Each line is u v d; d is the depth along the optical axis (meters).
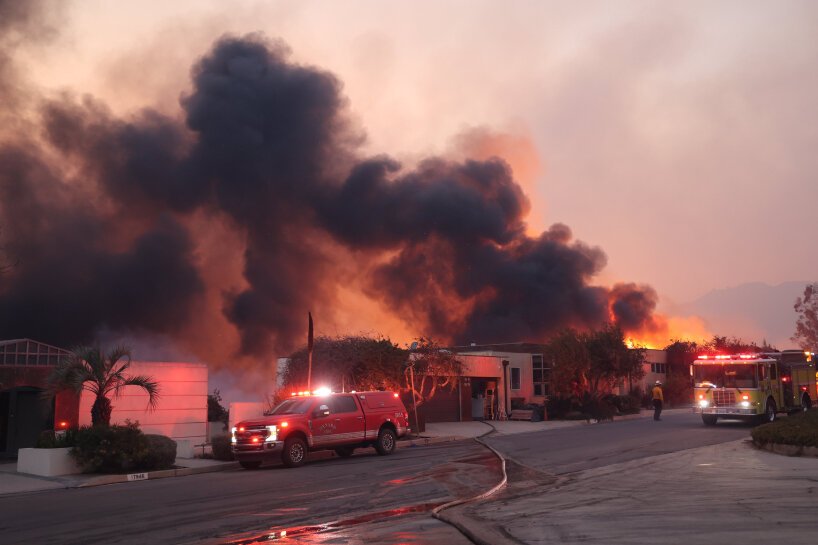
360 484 13.90
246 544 8.62
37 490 15.16
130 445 17.41
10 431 21.05
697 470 14.22
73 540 9.19
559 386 35.88
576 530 8.35
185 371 23.73
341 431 19.23
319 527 9.62
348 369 26.44
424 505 11.32
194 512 11.11
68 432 17.73
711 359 26.47
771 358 27.05
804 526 8.12
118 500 12.73
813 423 17.98
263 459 18.05
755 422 28.03
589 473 14.66
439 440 24.98
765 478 12.63
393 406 20.95
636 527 8.43
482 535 8.16
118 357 18.89
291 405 19.27
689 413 38.25
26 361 21.12
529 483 13.45
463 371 32.97
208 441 24.39
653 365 49.88
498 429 29.42
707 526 8.32
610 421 33.88
